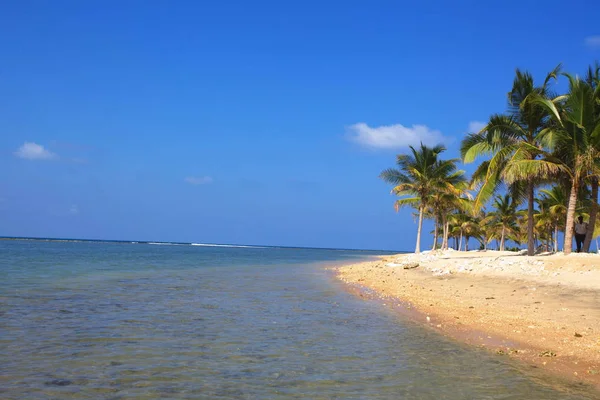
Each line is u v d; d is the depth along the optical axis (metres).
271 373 7.80
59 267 31.80
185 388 6.98
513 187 32.94
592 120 25.98
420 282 24.94
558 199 48.88
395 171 51.44
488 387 7.33
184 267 37.53
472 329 12.05
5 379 7.10
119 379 7.32
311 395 6.76
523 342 10.60
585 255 24.39
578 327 12.10
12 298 15.44
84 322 11.73
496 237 93.38
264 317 13.31
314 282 25.64
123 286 20.59
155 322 12.02
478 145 31.86
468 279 24.05
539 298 16.94
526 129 30.56
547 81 29.70
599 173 25.91
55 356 8.48
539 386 7.44
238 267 40.44
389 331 11.68
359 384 7.32
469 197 57.25
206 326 11.70
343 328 11.92
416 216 76.19
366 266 43.81
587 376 8.07
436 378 7.74
